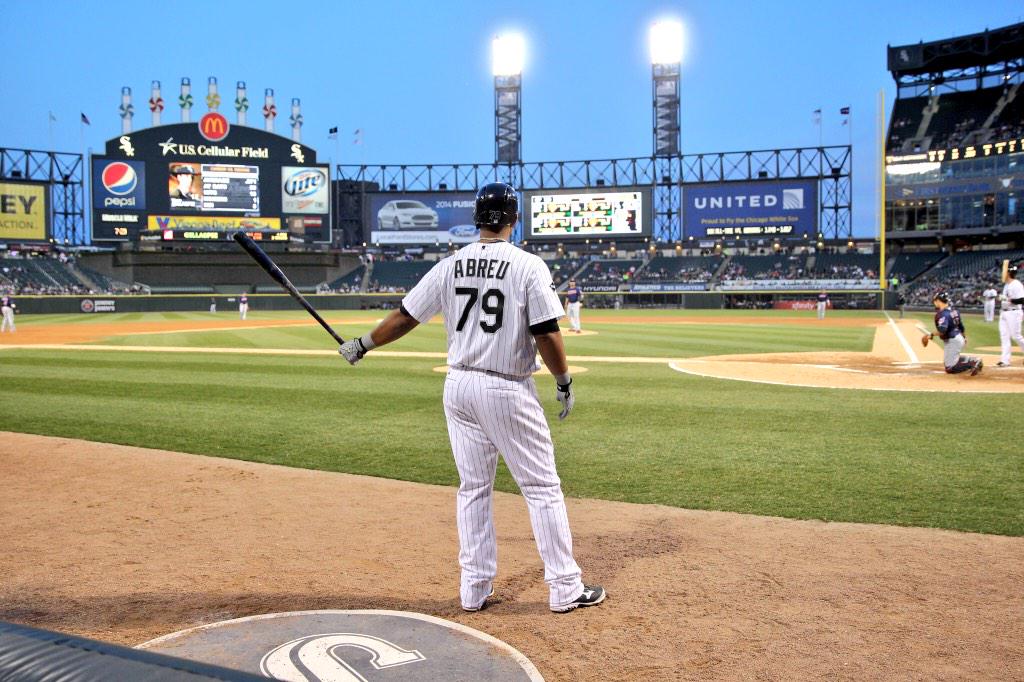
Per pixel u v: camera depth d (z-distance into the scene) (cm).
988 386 1132
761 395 1053
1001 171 5303
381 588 373
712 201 6206
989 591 358
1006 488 551
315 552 430
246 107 5925
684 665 288
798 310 5419
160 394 1104
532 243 6862
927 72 5975
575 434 779
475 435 342
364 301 5941
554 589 340
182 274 5947
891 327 2997
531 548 436
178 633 318
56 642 158
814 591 360
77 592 369
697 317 4244
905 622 324
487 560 345
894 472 605
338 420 885
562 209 6384
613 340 2192
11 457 694
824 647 301
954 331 1258
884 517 485
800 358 1625
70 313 5100
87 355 1753
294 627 324
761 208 6119
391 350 1862
